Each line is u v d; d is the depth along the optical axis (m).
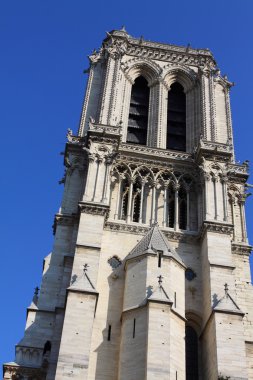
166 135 73.56
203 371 52.06
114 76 73.69
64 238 60.09
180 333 50.09
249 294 58.28
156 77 79.00
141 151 66.81
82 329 47.91
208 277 55.44
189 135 73.50
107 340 51.03
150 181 64.94
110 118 68.00
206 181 62.91
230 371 47.69
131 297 51.81
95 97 74.69
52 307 55.75
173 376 46.22
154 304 48.66
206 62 80.75
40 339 53.59
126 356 47.72
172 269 53.88
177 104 79.12
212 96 74.69
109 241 58.72
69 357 46.16
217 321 50.62
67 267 56.19
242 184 67.38
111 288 54.78
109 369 49.28
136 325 48.91
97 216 57.53
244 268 60.28
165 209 62.91
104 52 80.44
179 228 62.19
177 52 82.50
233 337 49.75
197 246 60.09
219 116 74.62
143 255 54.03
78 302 49.38
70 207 62.34
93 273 52.62
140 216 61.66
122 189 64.06
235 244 61.66
